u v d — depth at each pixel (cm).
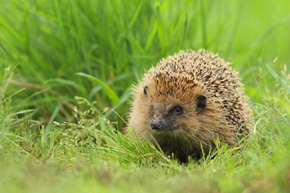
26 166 625
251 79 1197
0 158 685
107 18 1096
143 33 1134
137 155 806
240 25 1698
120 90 1116
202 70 927
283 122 790
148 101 916
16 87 1084
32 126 922
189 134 897
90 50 1109
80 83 1095
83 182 565
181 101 888
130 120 981
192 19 1159
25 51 1100
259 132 820
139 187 555
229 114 904
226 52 1234
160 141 936
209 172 665
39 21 1112
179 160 962
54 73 1116
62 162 729
